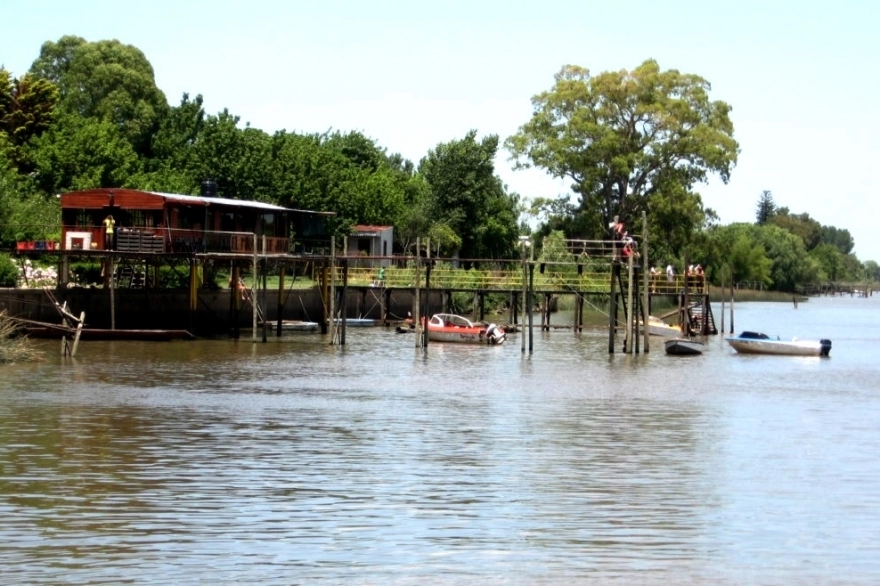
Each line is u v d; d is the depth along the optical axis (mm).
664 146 111375
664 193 110688
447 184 127062
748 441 36938
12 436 35375
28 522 24828
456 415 41938
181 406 42844
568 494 28219
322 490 28266
